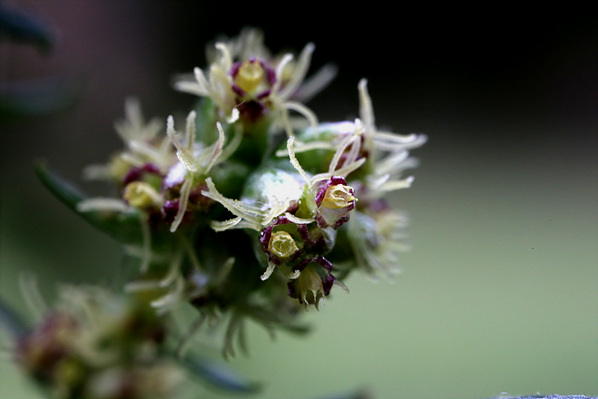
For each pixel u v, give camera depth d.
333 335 0.11
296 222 0.06
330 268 0.06
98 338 0.07
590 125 0.19
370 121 0.06
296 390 0.10
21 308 0.09
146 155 0.06
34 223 0.11
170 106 0.16
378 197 0.06
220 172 0.06
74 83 0.08
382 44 0.20
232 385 0.07
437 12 0.20
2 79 0.13
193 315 0.07
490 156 0.17
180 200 0.06
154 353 0.07
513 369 0.10
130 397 0.07
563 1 0.20
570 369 0.10
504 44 0.20
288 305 0.06
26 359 0.07
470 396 0.10
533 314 0.11
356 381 0.10
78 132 0.14
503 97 0.19
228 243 0.06
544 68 0.20
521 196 0.15
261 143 0.06
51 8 0.15
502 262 0.12
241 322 0.06
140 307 0.07
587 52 0.19
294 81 0.06
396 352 0.11
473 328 0.11
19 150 0.12
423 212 0.14
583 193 0.15
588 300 0.11
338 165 0.06
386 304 0.11
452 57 0.20
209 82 0.06
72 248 0.10
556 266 0.12
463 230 0.13
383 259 0.06
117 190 0.07
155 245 0.06
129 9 0.16
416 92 0.20
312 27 0.20
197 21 0.17
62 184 0.06
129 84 0.15
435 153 0.18
